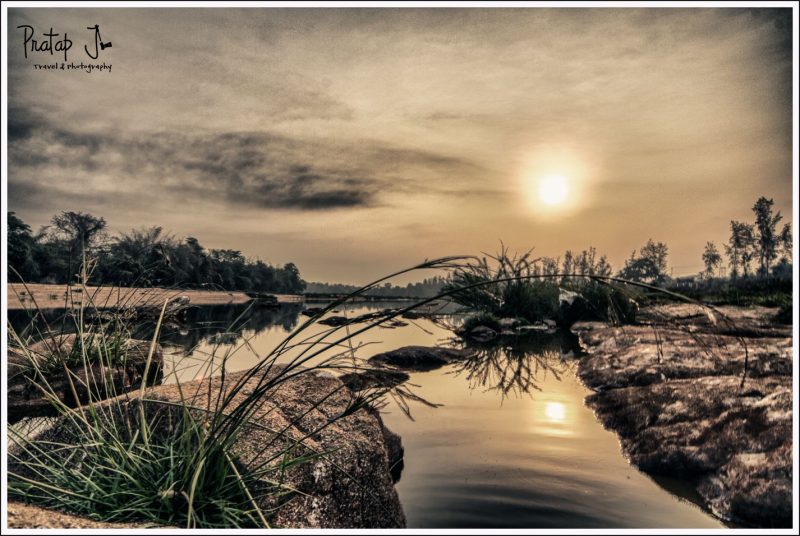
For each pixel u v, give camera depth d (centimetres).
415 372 642
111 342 410
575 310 1241
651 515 248
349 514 240
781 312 921
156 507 215
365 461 269
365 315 225
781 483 250
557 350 846
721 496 260
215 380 338
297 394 319
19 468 254
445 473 302
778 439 291
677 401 401
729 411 353
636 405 416
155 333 260
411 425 400
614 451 341
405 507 257
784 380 412
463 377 608
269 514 219
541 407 456
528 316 1269
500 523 237
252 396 232
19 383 353
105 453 242
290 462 238
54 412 349
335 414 303
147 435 254
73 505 215
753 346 587
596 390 525
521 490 277
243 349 729
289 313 1683
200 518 209
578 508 254
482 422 408
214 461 226
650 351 621
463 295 1168
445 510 253
